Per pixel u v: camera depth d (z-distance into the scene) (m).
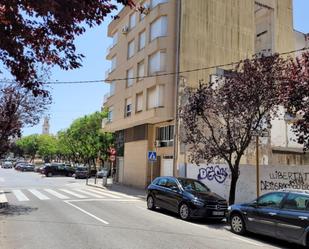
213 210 14.05
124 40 37.78
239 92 14.90
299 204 10.05
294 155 33.97
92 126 57.78
